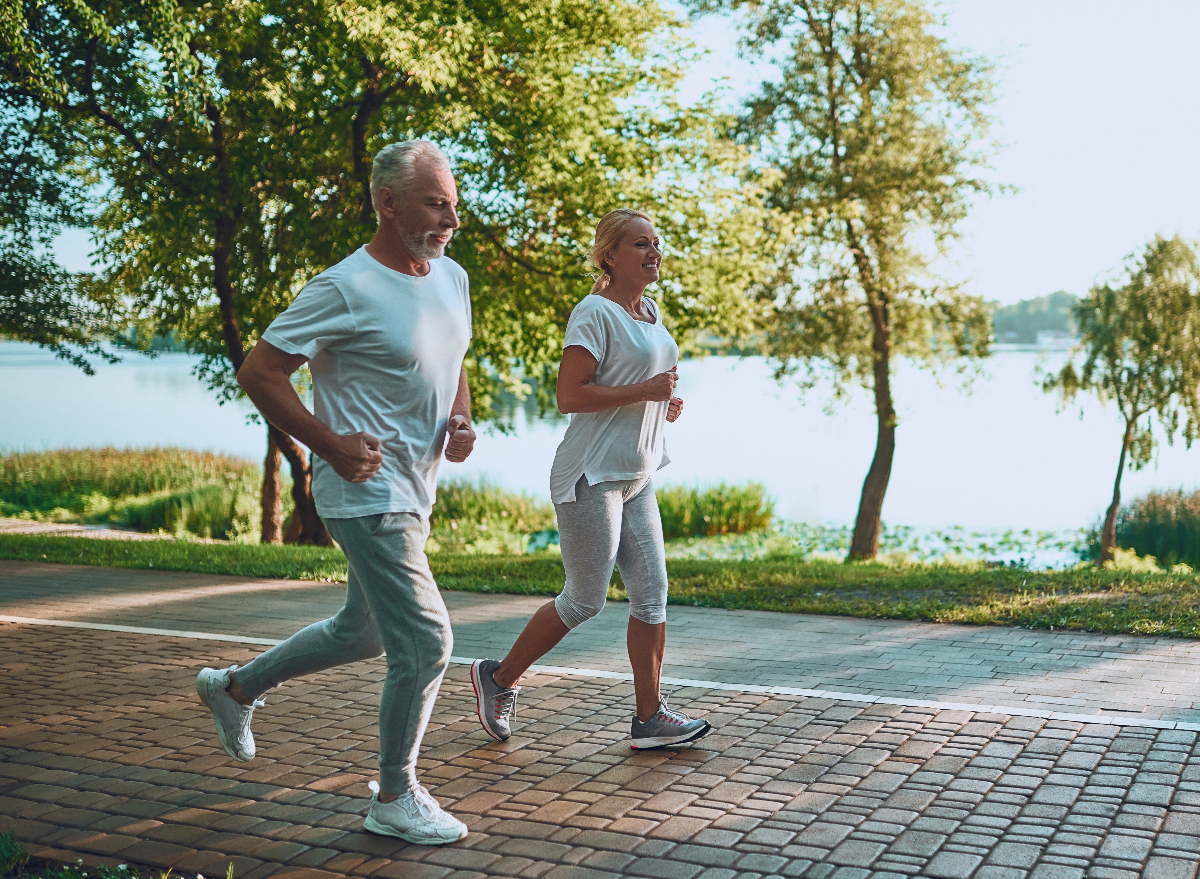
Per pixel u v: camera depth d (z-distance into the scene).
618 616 6.96
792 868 3.04
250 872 3.11
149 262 15.94
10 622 7.01
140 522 20.67
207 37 12.74
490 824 3.43
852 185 18.88
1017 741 4.11
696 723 4.10
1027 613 6.54
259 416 17.14
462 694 5.05
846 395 20.92
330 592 8.30
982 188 19.25
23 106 12.88
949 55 19.09
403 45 12.13
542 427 42.97
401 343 3.24
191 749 4.26
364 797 3.70
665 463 4.30
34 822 3.51
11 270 14.13
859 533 20.00
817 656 5.73
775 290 19.83
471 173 14.76
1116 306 19.72
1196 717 4.38
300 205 13.77
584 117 15.00
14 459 25.53
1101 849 3.09
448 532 18.91
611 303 4.08
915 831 3.27
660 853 3.16
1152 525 19.52
